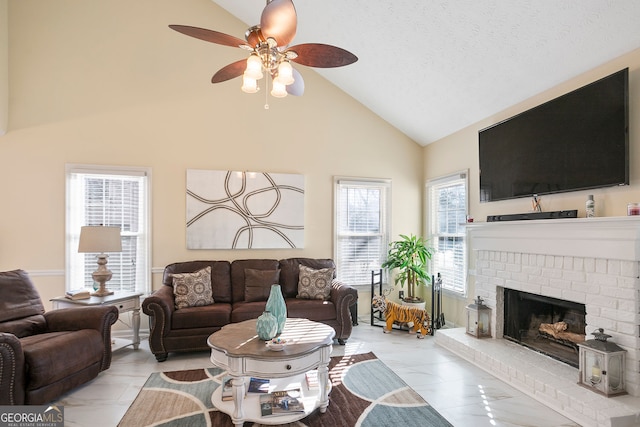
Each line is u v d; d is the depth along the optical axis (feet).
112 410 8.05
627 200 8.14
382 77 13.92
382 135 16.70
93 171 13.23
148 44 13.98
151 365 10.82
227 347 7.53
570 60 9.20
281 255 15.28
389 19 10.91
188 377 9.91
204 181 14.26
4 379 7.22
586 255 8.54
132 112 13.74
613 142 8.10
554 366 9.34
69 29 13.23
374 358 11.31
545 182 9.97
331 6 11.55
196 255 14.30
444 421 7.57
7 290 9.59
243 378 7.27
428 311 16.34
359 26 11.86
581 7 7.85
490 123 12.75
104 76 13.50
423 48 11.39
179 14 14.34
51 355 8.01
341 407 8.18
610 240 7.93
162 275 13.88
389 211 16.67
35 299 10.10
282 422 7.06
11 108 12.62
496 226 11.35
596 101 8.50
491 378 9.78
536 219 10.15
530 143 10.49
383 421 7.59
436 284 14.51
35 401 7.67
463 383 9.46
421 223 17.02
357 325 15.25
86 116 13.29
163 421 7.61
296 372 7.31
